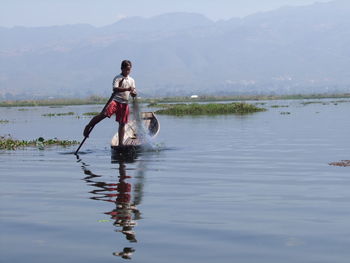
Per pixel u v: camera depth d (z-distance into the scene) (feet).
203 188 24.91
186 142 49.21
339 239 16.12
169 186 25.50
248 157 37.42
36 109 216.54
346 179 27.09
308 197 22.57
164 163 34.37
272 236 16.57
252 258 14.53
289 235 16.66
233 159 36.29
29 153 41.65
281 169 31.19
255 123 80.33
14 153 41.70
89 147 46.14
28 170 31.81
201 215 19.36
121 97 41.11
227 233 16.94
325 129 65.46
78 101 373.20
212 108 131.23
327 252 14.92
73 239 16.46
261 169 31.27
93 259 14.60
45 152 42.32
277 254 14.83
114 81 40.81
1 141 49.06
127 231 17.28
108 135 60.90
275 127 70.44
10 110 204.74
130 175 29.22
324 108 151.12
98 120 40.83
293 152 40.32
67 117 120.06
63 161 36.19
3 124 90.63
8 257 14.85
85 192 24.14
